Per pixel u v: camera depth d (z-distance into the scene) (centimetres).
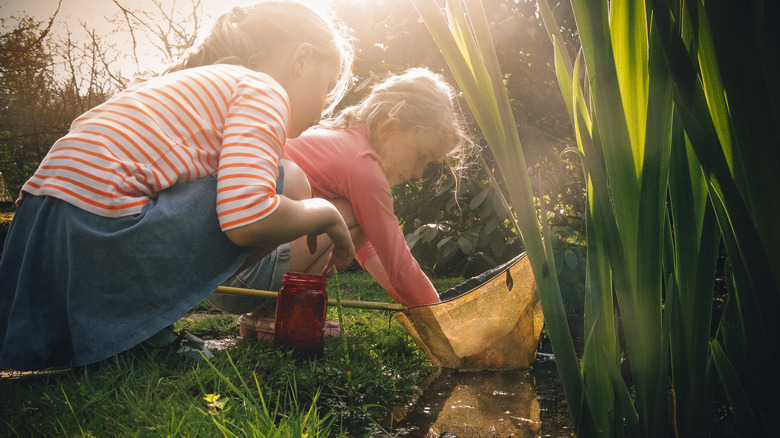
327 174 204
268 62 173
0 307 135
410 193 506
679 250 80
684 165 78
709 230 78
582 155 83
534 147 408
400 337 209
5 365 130
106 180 133
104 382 123
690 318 81
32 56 861
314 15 179
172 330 161
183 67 176
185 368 142
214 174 148
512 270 179
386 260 200
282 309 169
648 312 76
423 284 203
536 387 170
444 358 188
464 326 181
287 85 174
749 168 68
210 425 101
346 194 204
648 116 74
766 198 68
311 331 167
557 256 249
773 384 71
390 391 157
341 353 177
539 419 140
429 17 81
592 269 84
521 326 186
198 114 146
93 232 130
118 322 132
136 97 144
